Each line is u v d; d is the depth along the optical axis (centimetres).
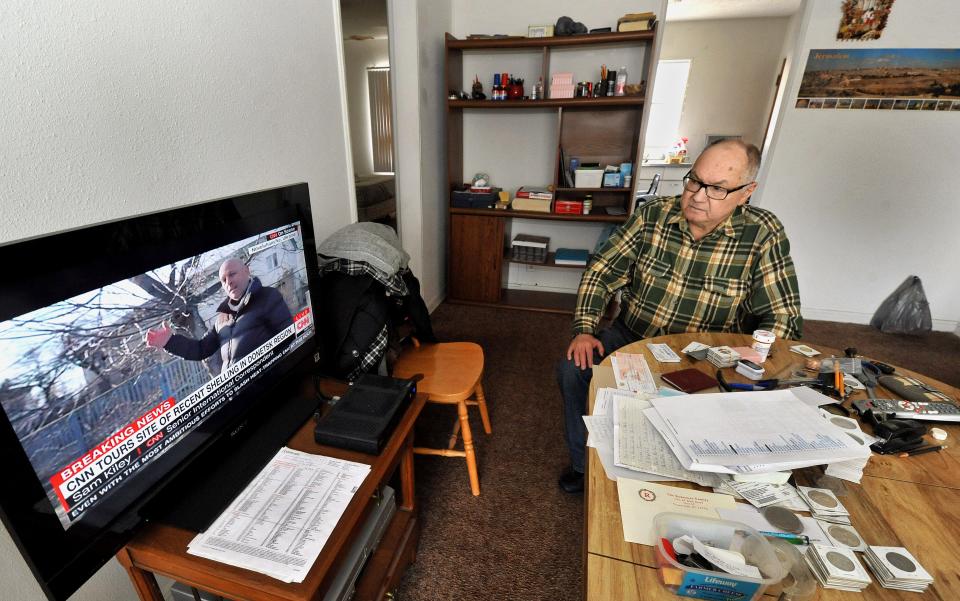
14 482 52
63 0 73
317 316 114
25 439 53
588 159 305
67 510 59
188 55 99
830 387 101
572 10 277
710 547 57
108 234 60
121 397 65
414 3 226
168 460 75
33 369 53
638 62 278
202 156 105
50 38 72
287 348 104
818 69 268
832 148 280
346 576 85
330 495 80
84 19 77
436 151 284
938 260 286
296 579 65
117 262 62
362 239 137
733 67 506
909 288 289
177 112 97
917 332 289
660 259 155
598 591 55
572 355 142
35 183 73
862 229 291
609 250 165
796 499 70
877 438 86
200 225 76
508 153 317
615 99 256
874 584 58
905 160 273
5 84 67
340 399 103
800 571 58
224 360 85
